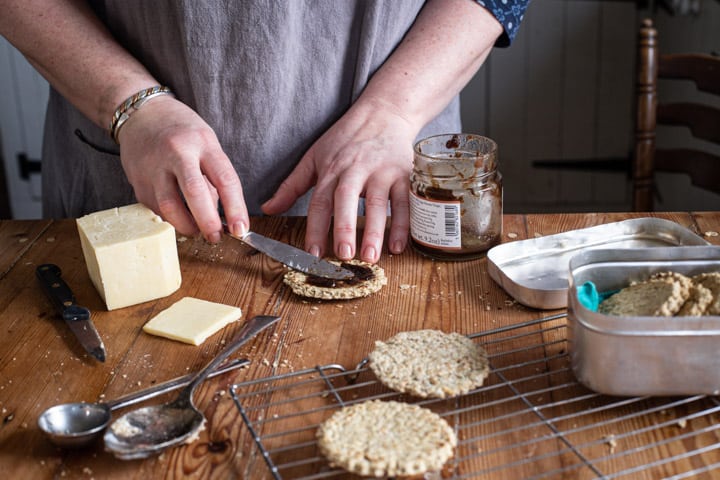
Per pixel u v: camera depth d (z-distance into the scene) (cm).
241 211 114
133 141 121
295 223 135
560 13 273
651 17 271
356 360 97
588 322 84
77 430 86
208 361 98
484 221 118
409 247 125
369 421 82
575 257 98
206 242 128
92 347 100
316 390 92
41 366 98
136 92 124
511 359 96
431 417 83
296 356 98
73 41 128
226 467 80
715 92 177
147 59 136
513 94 285
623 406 87
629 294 94
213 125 137
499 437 83
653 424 84
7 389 94
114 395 93
